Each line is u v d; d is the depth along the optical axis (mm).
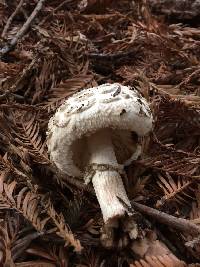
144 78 282
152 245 192
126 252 199
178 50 323
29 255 199
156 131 269
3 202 207
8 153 254
